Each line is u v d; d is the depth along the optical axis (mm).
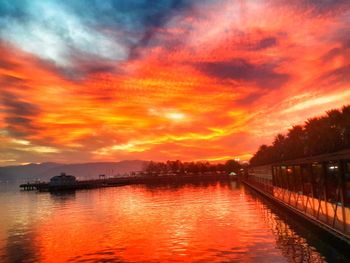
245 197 61188
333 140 39250
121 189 123500
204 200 58906
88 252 23422
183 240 25344
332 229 20141
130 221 37531
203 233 27625
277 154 74312
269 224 30359
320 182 22984
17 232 34719
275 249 21203
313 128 44656
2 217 49406
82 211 52375
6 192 149375
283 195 37844
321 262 18062
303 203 28016
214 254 20844
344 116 38312
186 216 38875
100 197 84938
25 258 22953
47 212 53938
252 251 21047
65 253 23531
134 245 24672
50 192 129750
